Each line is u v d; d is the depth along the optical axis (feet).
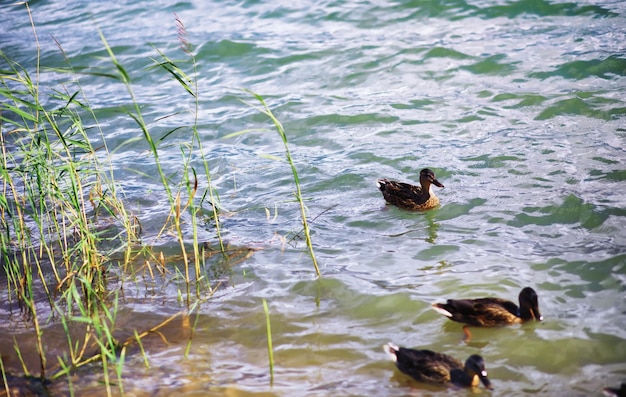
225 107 60.64
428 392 27.84
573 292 33.45
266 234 41.81
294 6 82.12
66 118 59.98
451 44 67.51
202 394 28.25
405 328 32.24
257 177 49.44
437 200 43.32
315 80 64.13
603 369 28.19
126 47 74.64
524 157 47.83
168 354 31.27
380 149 51.52
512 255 37.19
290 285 36.19
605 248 36.68
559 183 43.98
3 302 36.19
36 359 31.45
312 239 40.86
